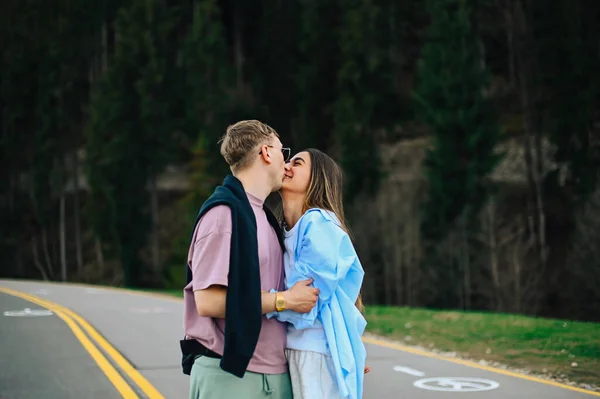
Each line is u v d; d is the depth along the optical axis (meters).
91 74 66.81
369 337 11.42
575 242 40.12
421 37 55.31
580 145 41.62
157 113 53.38
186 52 53.66
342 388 2.73
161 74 53.75
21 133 65.00
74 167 61.59
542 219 41.09
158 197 60.19
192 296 2.85
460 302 40.56
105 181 51.88
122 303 18.47
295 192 3.09
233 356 2.61
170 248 57.47
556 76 43.78
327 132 50.59
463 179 38.75
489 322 12.28
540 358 8.94
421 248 44.41
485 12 53.16
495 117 40.78
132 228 51.38
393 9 52.53
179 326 12.89
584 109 41.84
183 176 61.22
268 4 60.28
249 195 2.88
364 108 45.25
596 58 43.62
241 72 64.94
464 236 40.34
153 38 55.75
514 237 44.44
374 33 48.03
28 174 64.50
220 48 53.47
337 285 2.84
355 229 43.41
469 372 8.08
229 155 2.93
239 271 2.66
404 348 10.05
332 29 51.50
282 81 57.09
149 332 11.95
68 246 63.31
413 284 44.47
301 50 52.97
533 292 41.72
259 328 2.65
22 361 8.96
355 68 46.59
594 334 10.35
